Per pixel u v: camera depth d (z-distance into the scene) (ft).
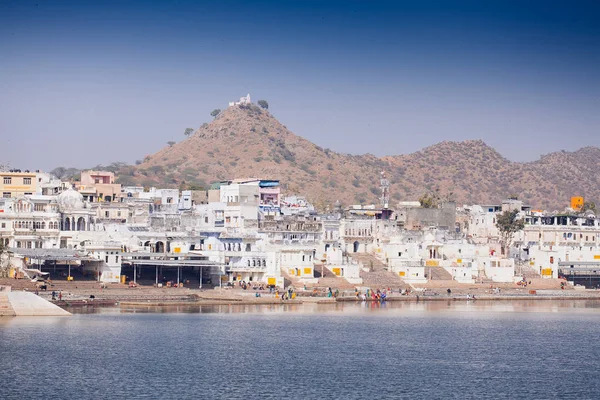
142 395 451.12
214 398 449.89
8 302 645.51
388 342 604.49
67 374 485.97
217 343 577.43
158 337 586.86
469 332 654.94
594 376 515.50
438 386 485.15
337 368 519.60
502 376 512.22
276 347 572.92
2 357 517.96
